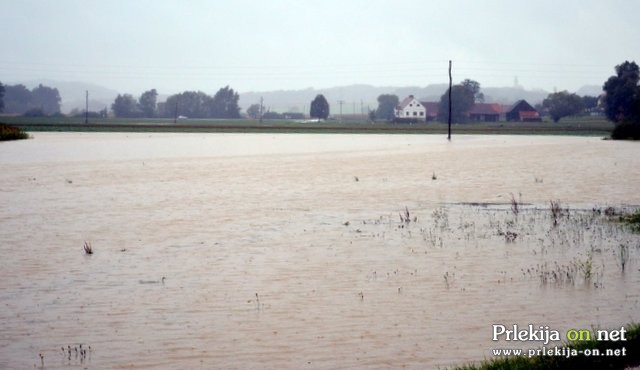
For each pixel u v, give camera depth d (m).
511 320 13.27
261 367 11.21
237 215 27.22
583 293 15.05
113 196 33.25
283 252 20.03
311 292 15.55
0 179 40.84
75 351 12.01
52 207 29.44
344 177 42.50
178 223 25.31
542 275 16.69
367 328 13.02
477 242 21.22
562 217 25.80
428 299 14.85
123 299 15.12
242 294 15.45
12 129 86.50
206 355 11.77
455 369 10.34
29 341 12.55
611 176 40.97
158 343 12.35
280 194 34.12
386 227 24.28
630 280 16.09
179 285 16.28
